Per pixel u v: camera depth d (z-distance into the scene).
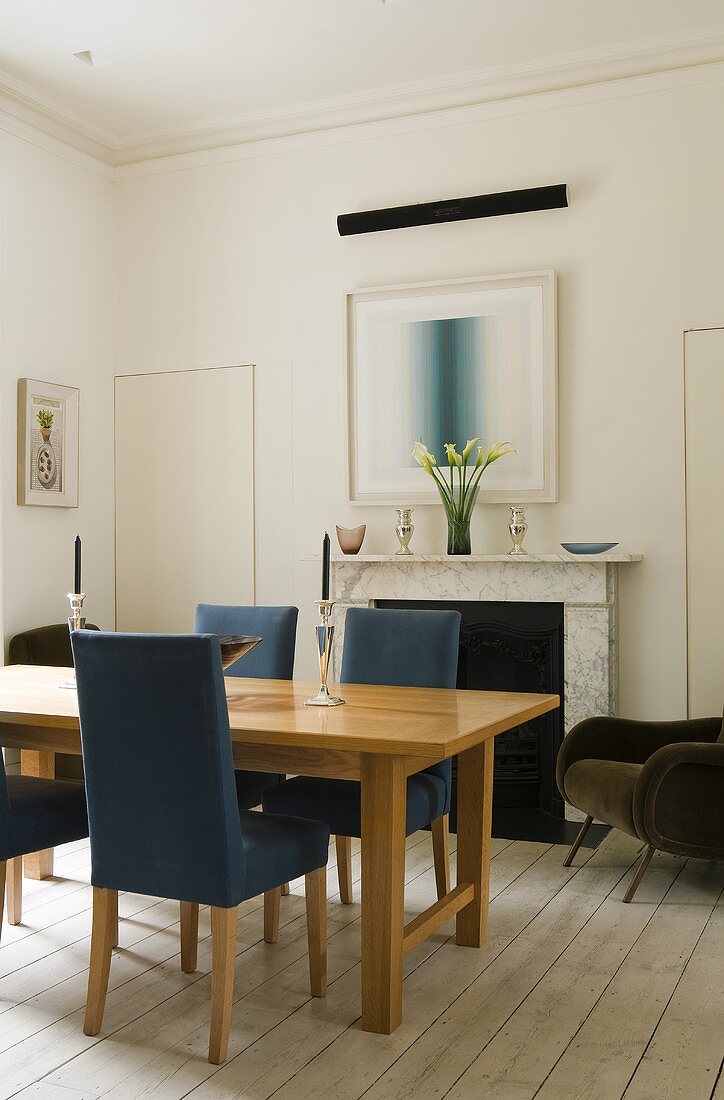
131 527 5.85
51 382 5.41
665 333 4.67
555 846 4.27
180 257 5.71
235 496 5.58
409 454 5.13
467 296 4.99
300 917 3.46
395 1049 2.49
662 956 3.08
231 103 5.24
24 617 5.24
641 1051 2.48
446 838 3.44
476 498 4.96
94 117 5.39
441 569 4.88
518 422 4.89
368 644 3.69
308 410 5.40
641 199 4.70
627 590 4.71
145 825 2.52
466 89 4.96
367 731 2.59
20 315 5.21
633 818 3.54
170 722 2.45
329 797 3.21
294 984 2.88
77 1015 2.69
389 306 5.16
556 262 4.86
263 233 5.50
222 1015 2.43
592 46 4.62
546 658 4.81
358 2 4.23
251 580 5.54
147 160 5.77
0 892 2.92
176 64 4.80
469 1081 2.34
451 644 3.57
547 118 4.87
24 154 5.23
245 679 3.68
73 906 3.56
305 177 5.40
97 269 5.75
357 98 5.14
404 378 5.13
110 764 2.55
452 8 4.29
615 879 3.83
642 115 4.70
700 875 3.88
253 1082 2.34
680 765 3.50
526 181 4.91
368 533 5.24
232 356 5.59
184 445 5.71
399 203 5.18
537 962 3.03
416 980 2.90
